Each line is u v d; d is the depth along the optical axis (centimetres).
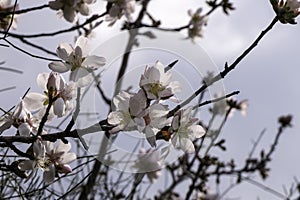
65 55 62
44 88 63
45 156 62
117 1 71
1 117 63
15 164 62
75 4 67
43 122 59
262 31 62
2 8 74
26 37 67
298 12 64
